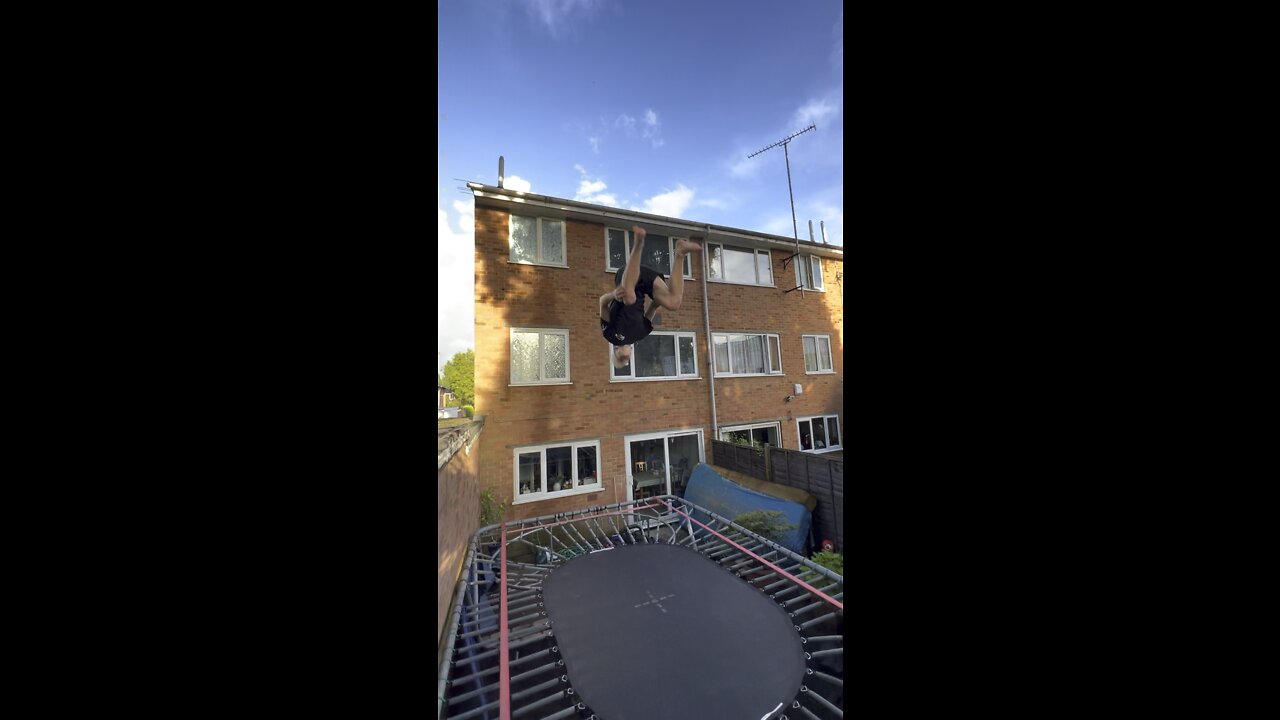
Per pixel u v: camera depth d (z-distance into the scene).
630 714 2.61
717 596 4.08
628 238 7.71
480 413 6.35
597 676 2.95
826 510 5.68
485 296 6.56
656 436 7.33
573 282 7.09
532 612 3.88
